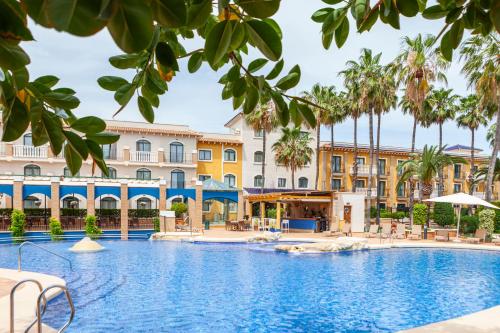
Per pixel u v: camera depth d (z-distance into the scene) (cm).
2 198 3275
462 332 686
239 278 1338
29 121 142
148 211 3347
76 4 78
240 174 4400
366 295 1133
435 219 3450
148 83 196
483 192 5475
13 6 100
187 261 1692
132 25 88
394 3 176
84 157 158
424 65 3184
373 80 3494
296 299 1077
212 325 853
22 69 130
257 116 3962
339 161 4919
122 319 880
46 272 1415
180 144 4144
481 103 2956
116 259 1730
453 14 189
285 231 3189
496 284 1295
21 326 712
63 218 2730
